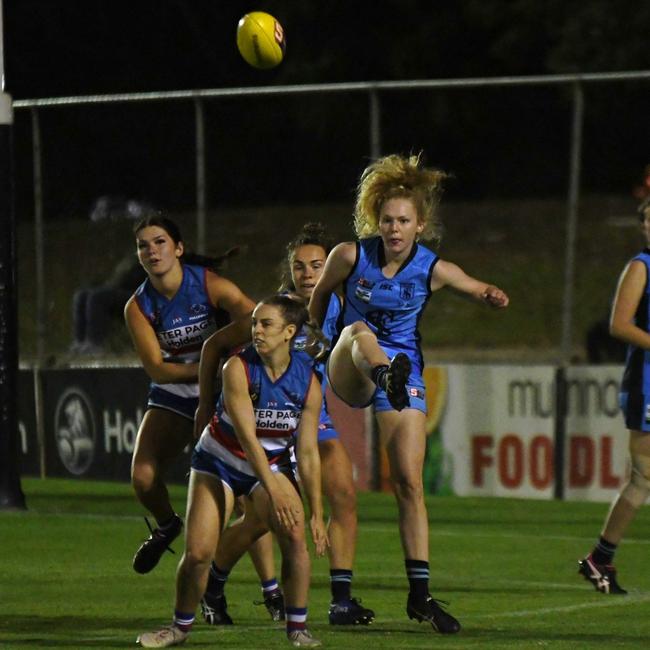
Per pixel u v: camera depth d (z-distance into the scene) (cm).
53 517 4012
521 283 7738
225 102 9381
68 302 5438
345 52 9956
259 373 2089
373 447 4512
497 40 9694
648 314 2756
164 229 2536
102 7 10038
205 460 2128
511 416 4338
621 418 4169
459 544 3528
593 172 8719
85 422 4750
